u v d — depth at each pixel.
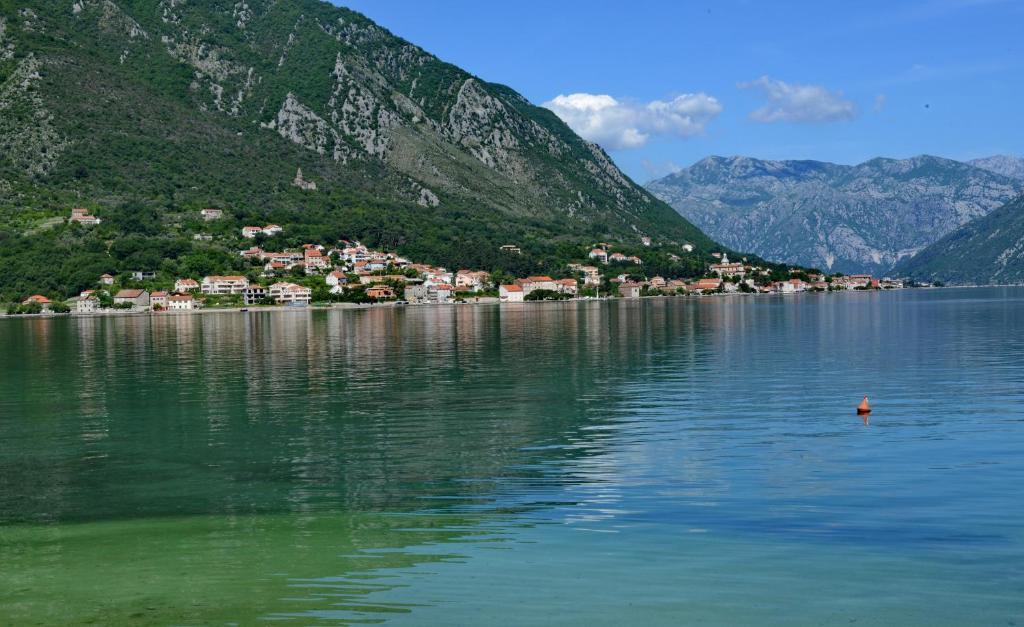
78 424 50.44
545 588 23.00
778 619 20.81
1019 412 49.06
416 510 30.97
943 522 27.98
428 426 48.16
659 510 30.05
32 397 62.31
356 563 25.33
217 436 46.16
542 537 27.34
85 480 36.66
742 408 52.38
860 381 64.44
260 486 35.09
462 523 29.16
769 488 32.72
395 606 22.05
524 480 35.06
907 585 22.72
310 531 28.69
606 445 41.75
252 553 26.48
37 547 27.55
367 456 40.44
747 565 24.39
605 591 22.72
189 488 35.03
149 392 64.38
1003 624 20.34
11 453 42.28
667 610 21.42
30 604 22.59
